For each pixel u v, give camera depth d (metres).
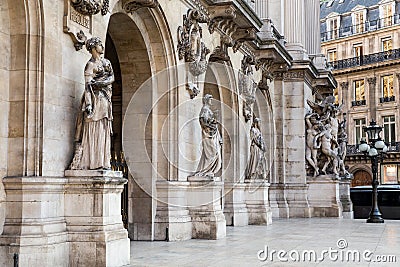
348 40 58.41
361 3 58.94
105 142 10.45
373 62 54.75
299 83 28.30
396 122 51.94
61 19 10.48
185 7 16.53
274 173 27.34
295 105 28.23
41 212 9.62
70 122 10.56
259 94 25.86
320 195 28.28
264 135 26.52
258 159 21.91
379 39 55.88
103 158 10.38
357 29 58.38
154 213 15.07
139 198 15.11
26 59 9.90
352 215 30.33
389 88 52.91
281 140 27.81
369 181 53.56
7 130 9.86
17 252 9.20
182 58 16.19
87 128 10.38
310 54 32.84
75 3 10.66
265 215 21.55
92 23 11.34
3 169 9.75
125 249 10.71
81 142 10.41
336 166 28.67
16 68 9.92
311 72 28.97
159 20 15.05
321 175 28.30
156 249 13.15
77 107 10.78
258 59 24.52
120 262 10.48
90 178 10.10
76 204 10.19
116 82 16.61
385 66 52.91
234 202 20.75
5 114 9.84
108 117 10.48
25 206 9.57
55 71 10.22
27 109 9.84
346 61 56.81
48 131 9.95
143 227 15.00
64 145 10.36
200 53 16.84
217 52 19.06
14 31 9.96
